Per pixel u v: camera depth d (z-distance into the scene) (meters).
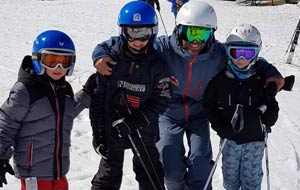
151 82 3.53
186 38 3.59
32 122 3.09
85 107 3.43
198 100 3.91
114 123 3.52
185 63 3.74
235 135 3.65
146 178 3.77
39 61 3.05
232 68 3.63
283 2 27.23
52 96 3.13
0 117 3.02
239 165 3.82
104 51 3.55
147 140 3.67
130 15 3.34
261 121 3.65
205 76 3.79
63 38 3.09
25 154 3.11
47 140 3.13
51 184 3.25
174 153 3.74
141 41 3.38
